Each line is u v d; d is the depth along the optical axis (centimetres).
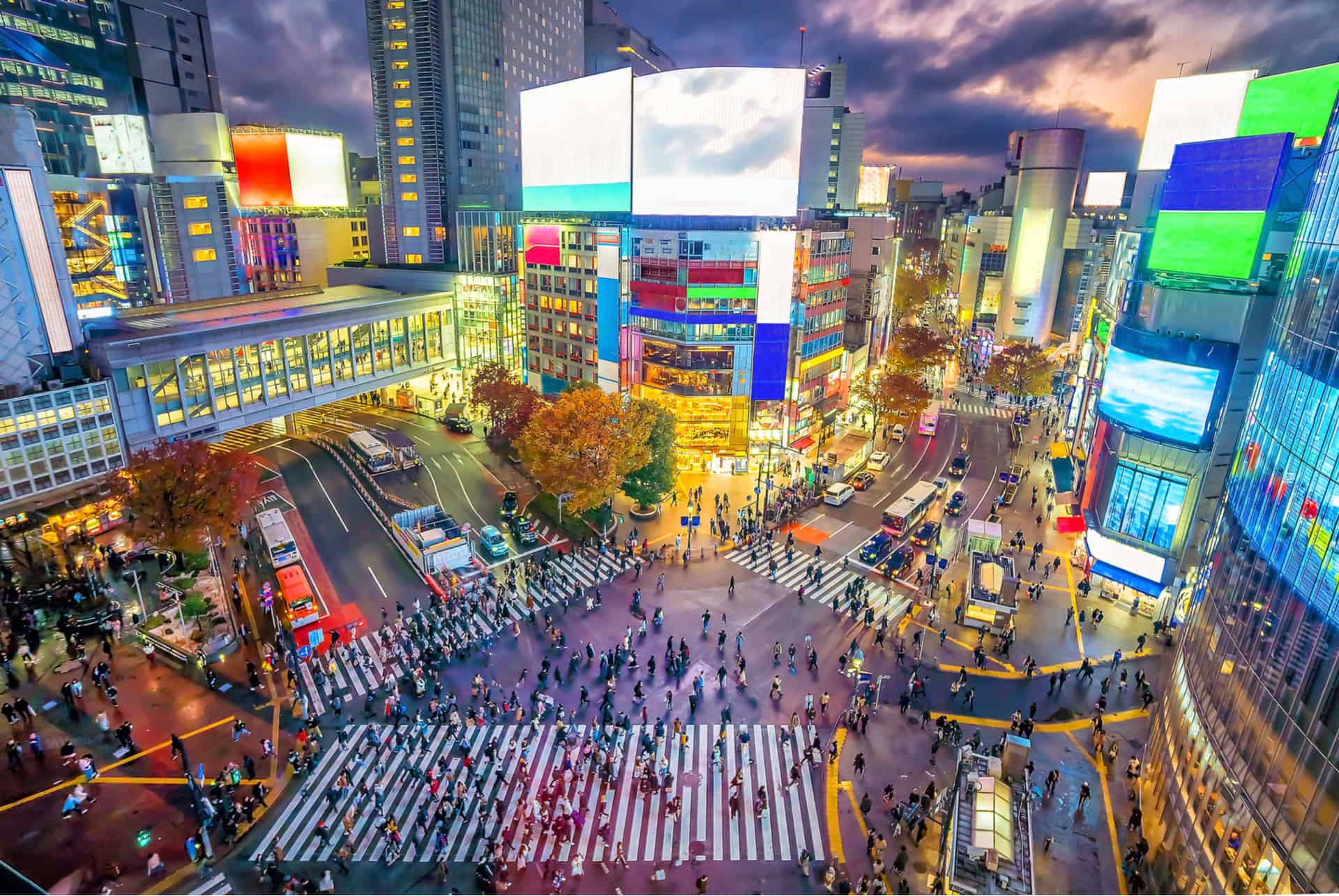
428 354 10238
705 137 7794
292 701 4266
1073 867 3297
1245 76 7550
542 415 6397
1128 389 5281
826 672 4622
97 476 6125
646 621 5125
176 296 12319
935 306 19575
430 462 8150
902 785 3734
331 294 10406
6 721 4012
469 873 3189
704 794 3656
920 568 6028
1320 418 2708
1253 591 3019
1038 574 5975
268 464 7906
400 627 4878
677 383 7881
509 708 4191
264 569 5772
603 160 8806
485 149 13862
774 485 7675
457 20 12656
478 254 11319
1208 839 2950
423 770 3766
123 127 13150
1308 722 2477
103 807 3456
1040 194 13238
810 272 7994
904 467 8481
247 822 3391
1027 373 10469
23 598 5019
